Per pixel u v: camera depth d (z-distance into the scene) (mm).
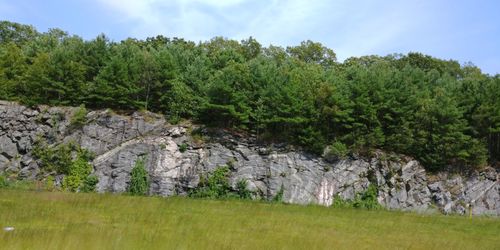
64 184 38188
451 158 45594
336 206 39688
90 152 40094
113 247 14922
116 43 52906
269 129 45156
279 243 18781
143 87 45844
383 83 47812
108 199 30797
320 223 27703
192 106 44906
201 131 43188
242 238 19906
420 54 80312
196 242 17359
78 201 28719
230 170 40969
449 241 23266
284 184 40375
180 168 40531
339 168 42375
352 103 45219
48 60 45219
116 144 41094
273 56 76812
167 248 15688
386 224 29141
